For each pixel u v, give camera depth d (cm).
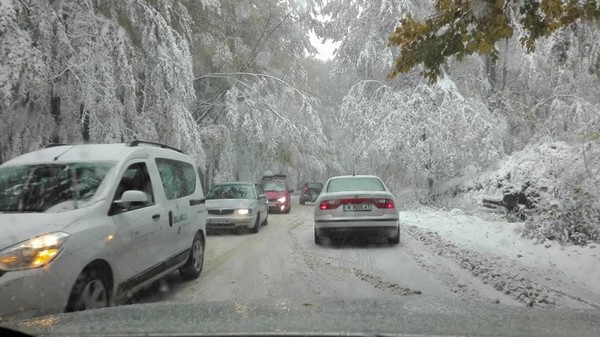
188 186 766
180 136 1634
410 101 2144
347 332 256
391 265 829
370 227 990
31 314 397
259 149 2569
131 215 548
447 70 2208
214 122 2427
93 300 463
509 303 591
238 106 2378
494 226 1211
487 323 288
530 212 1183
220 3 2075
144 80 1611
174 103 1631
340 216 997
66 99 1320
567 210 981
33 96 1248
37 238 422
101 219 496
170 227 647
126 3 1438
